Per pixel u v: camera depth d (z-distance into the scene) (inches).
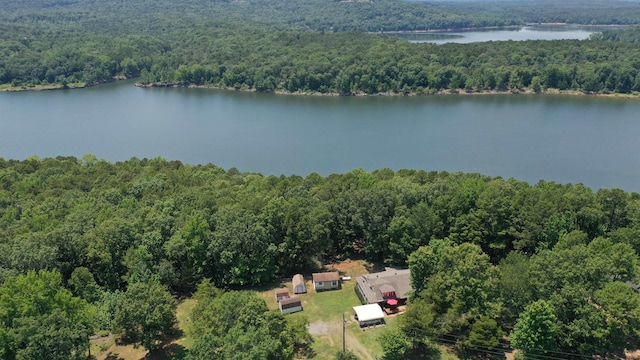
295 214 3080.7
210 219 3063.5
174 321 2389.3
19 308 2000.5
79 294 2508.6
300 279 2960.1
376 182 3961.6
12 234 2930.6
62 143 7175.2
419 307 2294.5
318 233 3036.4
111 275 2802.7
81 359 2063.2
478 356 2255.2
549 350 2071.9
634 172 5723.4
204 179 4488.2
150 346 2272.4
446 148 6702.8
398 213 3115.2
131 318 2202.3
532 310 2059.5
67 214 3307.1
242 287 2974.9
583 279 2135.8
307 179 4202.8
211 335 1951.3
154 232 2908.5
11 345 1871.3
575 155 6309.1
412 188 3449.8
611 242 2581.2
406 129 7701.8
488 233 2970.0
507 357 2234.3
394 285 2773.1
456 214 3075.8
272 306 2748.5
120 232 2886.3
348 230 3275.1
